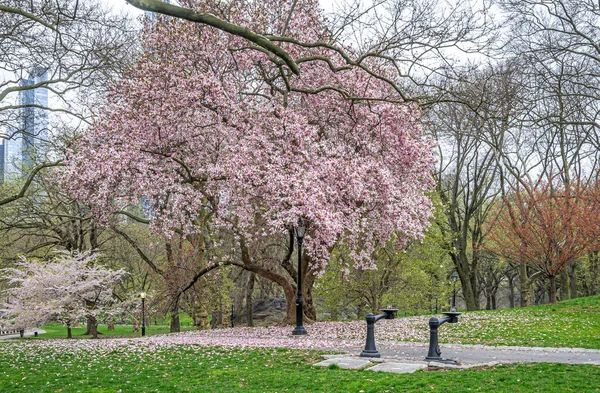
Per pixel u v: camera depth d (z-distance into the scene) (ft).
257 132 56.85
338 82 64.64
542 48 80.84
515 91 79.05
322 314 116.98
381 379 31.27
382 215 61.87
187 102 57.72
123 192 60.34
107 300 91.56
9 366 42.98
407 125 64.39
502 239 93.45
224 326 112.57
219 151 63.82
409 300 101.04
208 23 23.29
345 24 63.31
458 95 50.78
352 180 53.47
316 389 29.84
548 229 81.66
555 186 102.83
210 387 31.73
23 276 87.51
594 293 131.75
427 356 38.14
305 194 50.80
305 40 63.72
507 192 120.47
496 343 49.11
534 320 64.13
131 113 60.18
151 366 40.29
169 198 64.95
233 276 112.68
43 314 81.35
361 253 62.03
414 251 99.04
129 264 106.93
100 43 61.36
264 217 57.77
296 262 98.43
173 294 84.64
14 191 96.12
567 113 93.15
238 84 65.31
